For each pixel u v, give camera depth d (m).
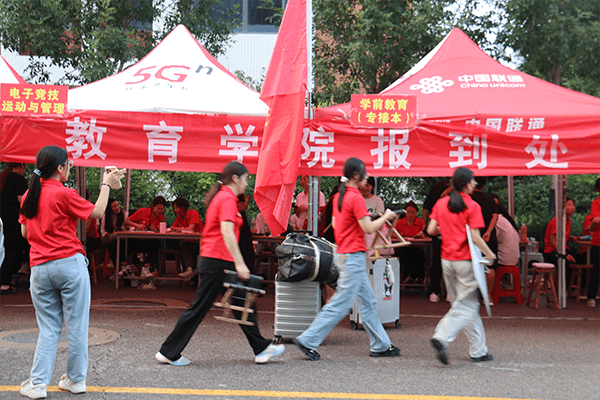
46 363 4.20
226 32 15.45
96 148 6.92
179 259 10.79
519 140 6.84
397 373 5.05
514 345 6.26
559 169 6.86
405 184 15.70
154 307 8.13
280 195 6.57
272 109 6.67
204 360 5.35
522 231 10.22
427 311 8.33
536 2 12.95
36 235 4.20
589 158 6.87
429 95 7.40
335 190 7.25
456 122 6.84
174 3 14.76
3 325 6.72
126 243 10.06
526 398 4.43
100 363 5.18
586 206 16.22
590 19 13.45
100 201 4.30
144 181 15.47
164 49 8.21
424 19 12.91
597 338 6.70
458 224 5.35
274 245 10.62
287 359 5.45
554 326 7.40
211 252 4.99
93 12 13.84
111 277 10.80
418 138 6.85
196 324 5.12
